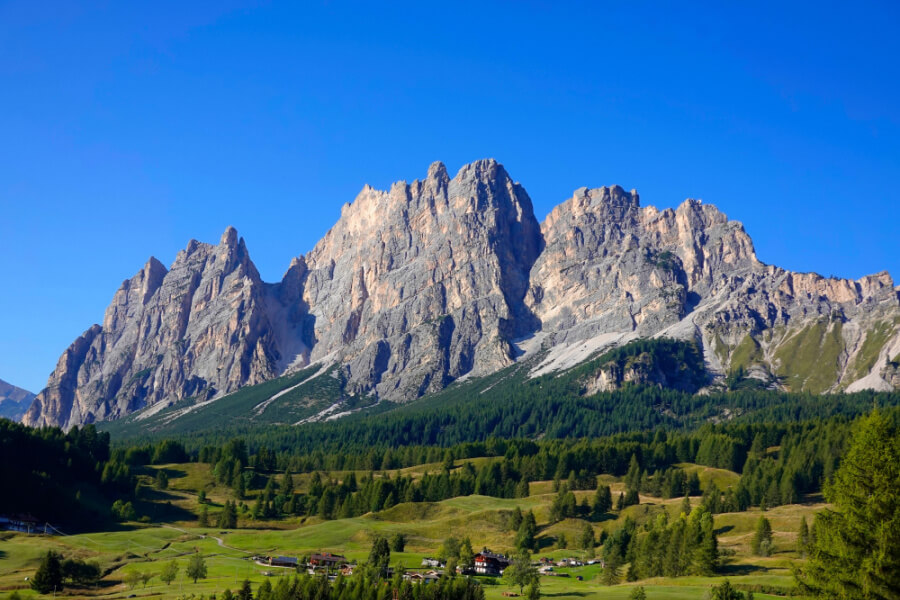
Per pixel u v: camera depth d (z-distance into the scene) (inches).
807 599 2519.7
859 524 2443.4
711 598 5669.3
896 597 2324.1
